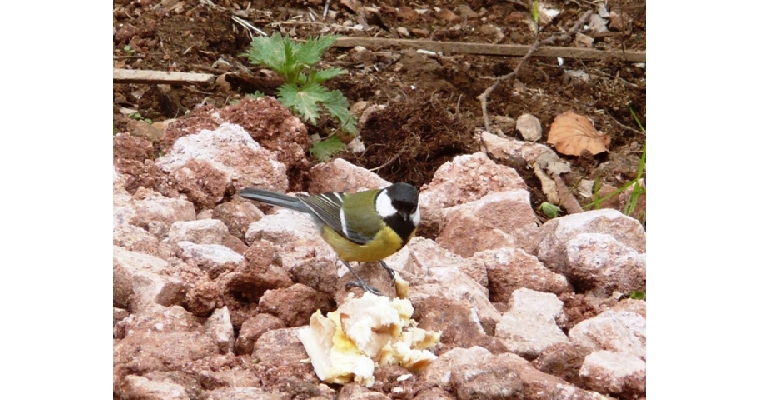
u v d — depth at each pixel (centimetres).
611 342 671
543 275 794
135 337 640
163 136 972
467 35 1340
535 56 1298
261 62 1107
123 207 812
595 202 1002
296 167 963
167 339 640
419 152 1070
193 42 1248
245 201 902
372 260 743
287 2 1353
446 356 621
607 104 1231
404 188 725
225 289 720
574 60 1302
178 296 702
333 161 995
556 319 729
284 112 972
